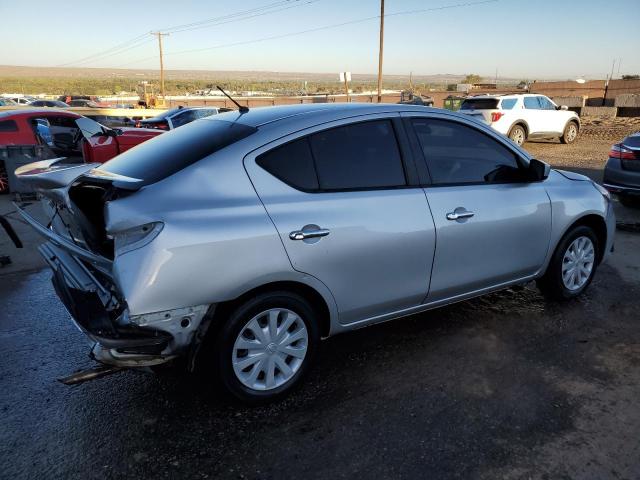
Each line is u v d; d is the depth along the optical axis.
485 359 3.46
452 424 2.78
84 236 2.93
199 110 17.77
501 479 2.39
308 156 2.95
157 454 2.57
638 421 2.79
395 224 3.12
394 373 3.29
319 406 2.95
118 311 2.67
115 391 3.13
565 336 3.77
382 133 3.22
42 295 4.71
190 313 2.57
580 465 2.47
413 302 3.39
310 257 2.83
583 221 4.29
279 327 2.90
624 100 27.97
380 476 2.41
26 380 3.27
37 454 2.58
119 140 8.88
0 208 8.30
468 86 48.09
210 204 2.65
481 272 3.63
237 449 2.60
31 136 10.13
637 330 3.87
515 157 3.82
